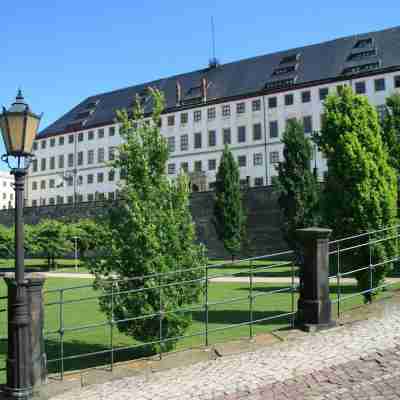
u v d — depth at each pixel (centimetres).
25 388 709
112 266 1045
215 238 5091
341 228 1546
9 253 4909
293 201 3938
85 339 1365
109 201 1135
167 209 1085
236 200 4625
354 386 614
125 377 761
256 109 6531
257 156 6481
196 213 5209
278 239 4738
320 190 3981
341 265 1638
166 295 1016
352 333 837
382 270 1466
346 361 702
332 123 1652
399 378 622
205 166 6875
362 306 1011
